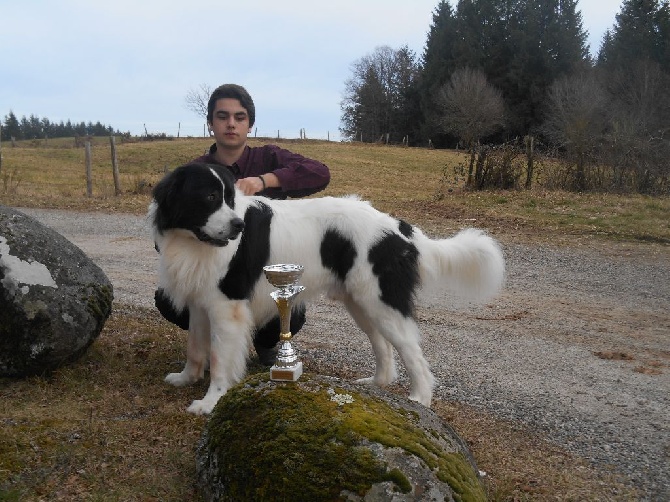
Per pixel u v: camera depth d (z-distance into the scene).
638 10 47.19
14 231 4.57
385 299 4.38
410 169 30.84
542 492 3.53
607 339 6.85
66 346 4.54
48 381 4.55
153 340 5.75
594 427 4.59
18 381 4.49
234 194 4.22
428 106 59.62
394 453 2.77
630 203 15.73
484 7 56.78
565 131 25.17
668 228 12.89
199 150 36.12
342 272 4.45
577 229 12.88
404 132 65.56
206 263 4.23
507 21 55.66
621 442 4.34
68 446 3.56
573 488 3.61
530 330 7.11
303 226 4.45
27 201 16.97
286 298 3.11
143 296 8.03
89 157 18.62
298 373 3.19
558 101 34.06
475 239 4.61
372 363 5.82
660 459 4.10
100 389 4.51
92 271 4.95
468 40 56.22
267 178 4.80
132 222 14.33
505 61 54.84
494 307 8.02
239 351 4.37
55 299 4.49
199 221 4.07
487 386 5.37
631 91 35.69
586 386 5.46
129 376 4.82
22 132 74.94
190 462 3.48
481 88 48.34
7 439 3.55
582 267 10.20
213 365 4.34
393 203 16.50
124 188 20.28
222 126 5.01
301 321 5.27
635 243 11.84
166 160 32.16
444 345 6.51
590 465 3.96
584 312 7.88
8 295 4.36
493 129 49.69
